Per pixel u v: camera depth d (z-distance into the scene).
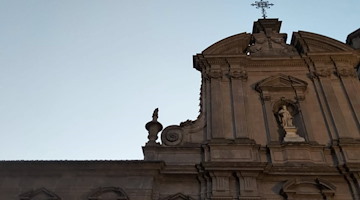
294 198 16.55
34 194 16.98
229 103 20.77
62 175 17.64
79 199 16.80
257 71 22.55
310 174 17.27
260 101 21.06
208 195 16.83
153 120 20.08
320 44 23.50
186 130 19.91
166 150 18.83
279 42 24.69
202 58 22.92
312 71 22.25
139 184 17.11
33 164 17.78
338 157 18.00
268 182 17.38
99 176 17.52
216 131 19.22
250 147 18.41
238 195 16.69
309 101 20.92
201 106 21.06
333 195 16.62
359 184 16.75
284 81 21.66
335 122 19.45
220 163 17.36
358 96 20.80
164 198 17.02
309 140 18.86
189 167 17.70
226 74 22.31
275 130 19.58
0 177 17.66
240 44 24.02
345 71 21.94
